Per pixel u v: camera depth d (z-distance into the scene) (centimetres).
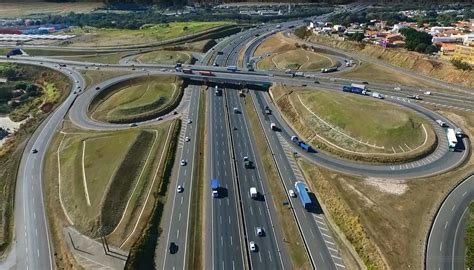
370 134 14425
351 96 17962
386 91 18650
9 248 10319
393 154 13362
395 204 11012
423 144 13825
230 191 12262
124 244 10169
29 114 19475
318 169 12988
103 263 9606
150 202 11662
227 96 19925
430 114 16088
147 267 9538
